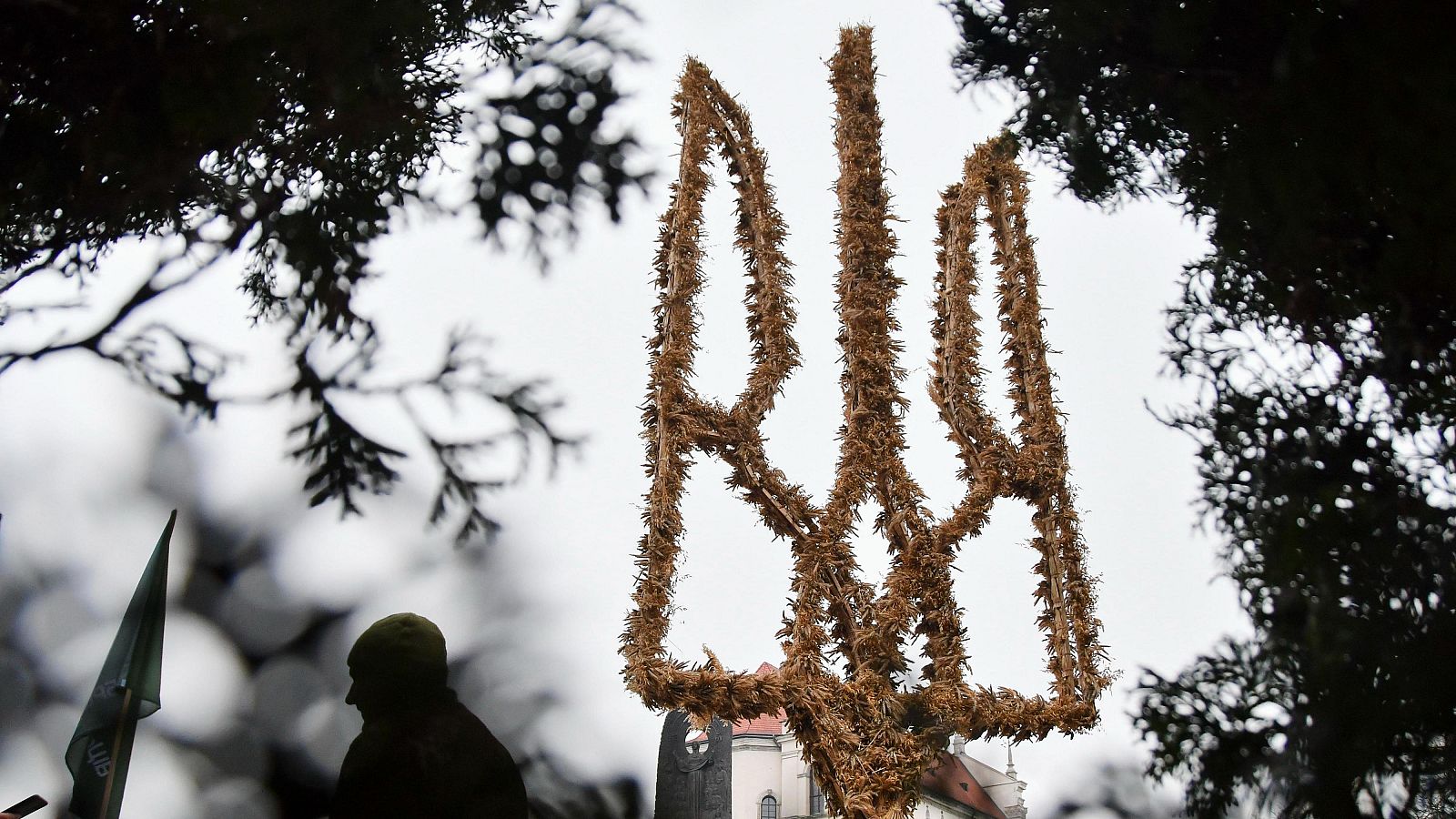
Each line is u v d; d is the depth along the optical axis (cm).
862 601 627
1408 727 268
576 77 559
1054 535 685
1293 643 290
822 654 610
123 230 394
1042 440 704
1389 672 273
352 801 235
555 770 384
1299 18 271
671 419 612
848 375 680
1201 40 295
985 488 675
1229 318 337
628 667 565
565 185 564
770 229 685
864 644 617
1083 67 331
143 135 321
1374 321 300
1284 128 283
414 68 451
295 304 527
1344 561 290
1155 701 313
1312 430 306
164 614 346
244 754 420
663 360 627
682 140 677
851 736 588
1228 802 296
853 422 662
